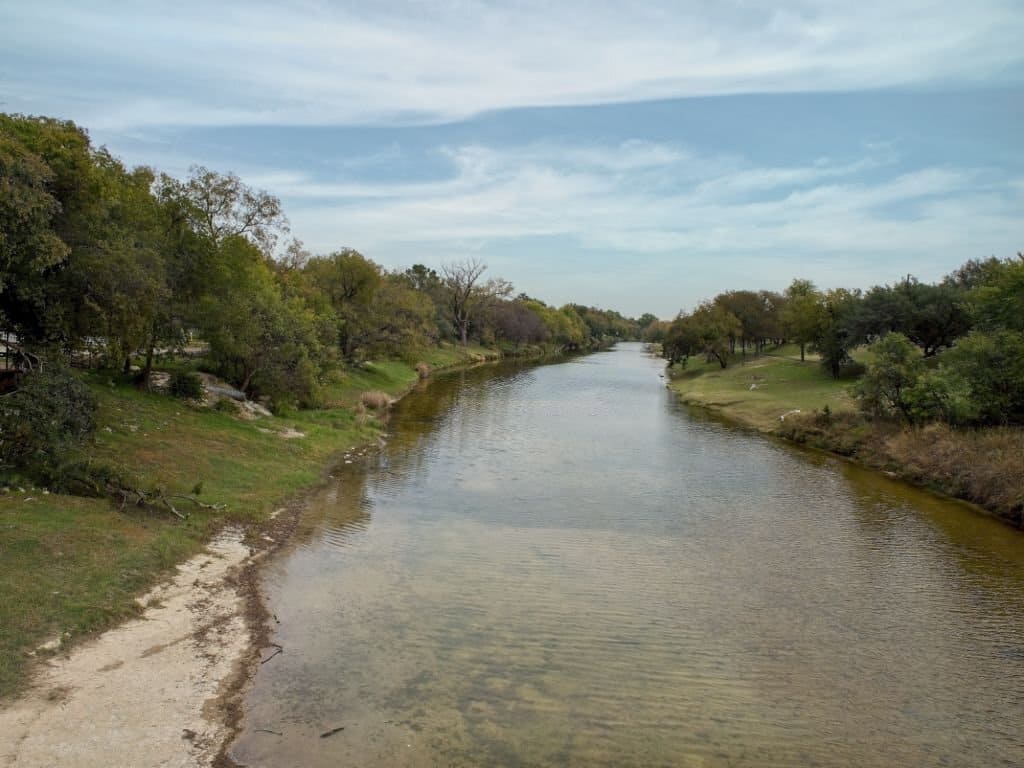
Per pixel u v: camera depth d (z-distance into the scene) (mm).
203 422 27672
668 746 9922
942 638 14102
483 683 11469
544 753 9570
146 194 27172
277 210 33312
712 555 18812
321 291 55531
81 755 8531
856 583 17062
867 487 27609
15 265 16484
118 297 19359
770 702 11352
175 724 9578
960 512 24141
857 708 11320
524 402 53531
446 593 15359
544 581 16359
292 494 22766
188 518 17844
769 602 15664
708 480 28188
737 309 90062
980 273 74625
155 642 11781
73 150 18844
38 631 11039
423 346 68375
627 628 13953
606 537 20062
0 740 8508
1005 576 17797
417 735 9844
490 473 28094
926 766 9812
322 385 39875
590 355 143000
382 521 20734
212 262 30000
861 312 56062
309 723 10000
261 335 34594
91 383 27500
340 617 13812
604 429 41125
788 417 41156
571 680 11727
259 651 12109
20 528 14000
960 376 32531
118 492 17625
